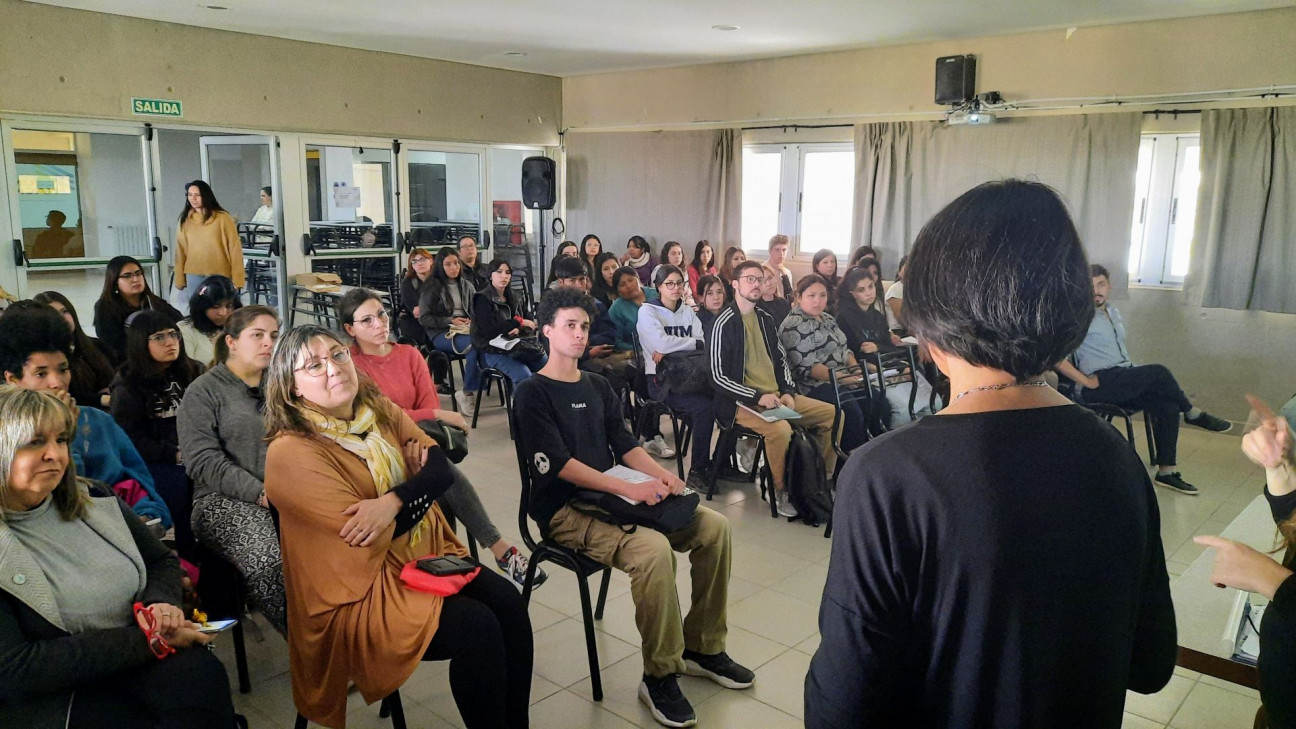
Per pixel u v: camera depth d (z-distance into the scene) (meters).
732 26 6.01
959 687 0.83
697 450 4.19
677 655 2.29
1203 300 5.51
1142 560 0.88
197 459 2.39
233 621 1.84
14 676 1.53
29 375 2.29
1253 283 5.34
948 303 0.83
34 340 2.30
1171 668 1.01
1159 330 5.81
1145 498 0.89
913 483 0.82
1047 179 5.96
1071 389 4.69
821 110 7.13
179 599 1.87
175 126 6.45
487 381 5.34
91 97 5.97
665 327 4.63
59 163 5.96
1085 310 0.82
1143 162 5.81
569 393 2.50
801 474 3.74
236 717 1.96
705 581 2.43
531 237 9.41
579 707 2.34
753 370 3.96
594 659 2.36
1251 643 1.80
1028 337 0.80
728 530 2.43
